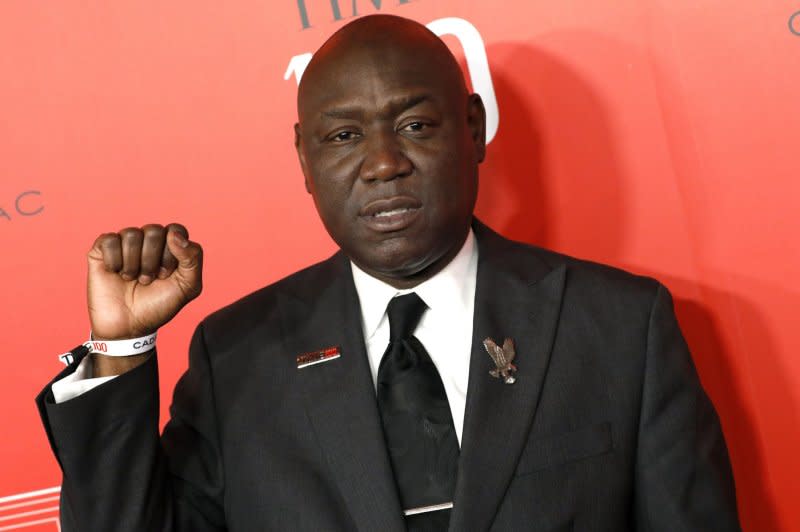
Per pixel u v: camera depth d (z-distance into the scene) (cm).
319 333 341
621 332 328
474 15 423
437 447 315
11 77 429
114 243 300
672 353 330
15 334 431
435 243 318
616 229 422
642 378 324
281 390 334
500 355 320
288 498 319
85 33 429
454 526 299
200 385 345
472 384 318
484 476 305
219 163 431
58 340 432
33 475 432
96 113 430
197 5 429
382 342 339
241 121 430
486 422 312
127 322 307
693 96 414
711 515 322
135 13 428
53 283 432
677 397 326
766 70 409
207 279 434
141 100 430
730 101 412
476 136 347
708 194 414
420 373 323
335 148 319
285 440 327
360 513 307
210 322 362
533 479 309
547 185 426
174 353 435
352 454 314
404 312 333
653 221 419
